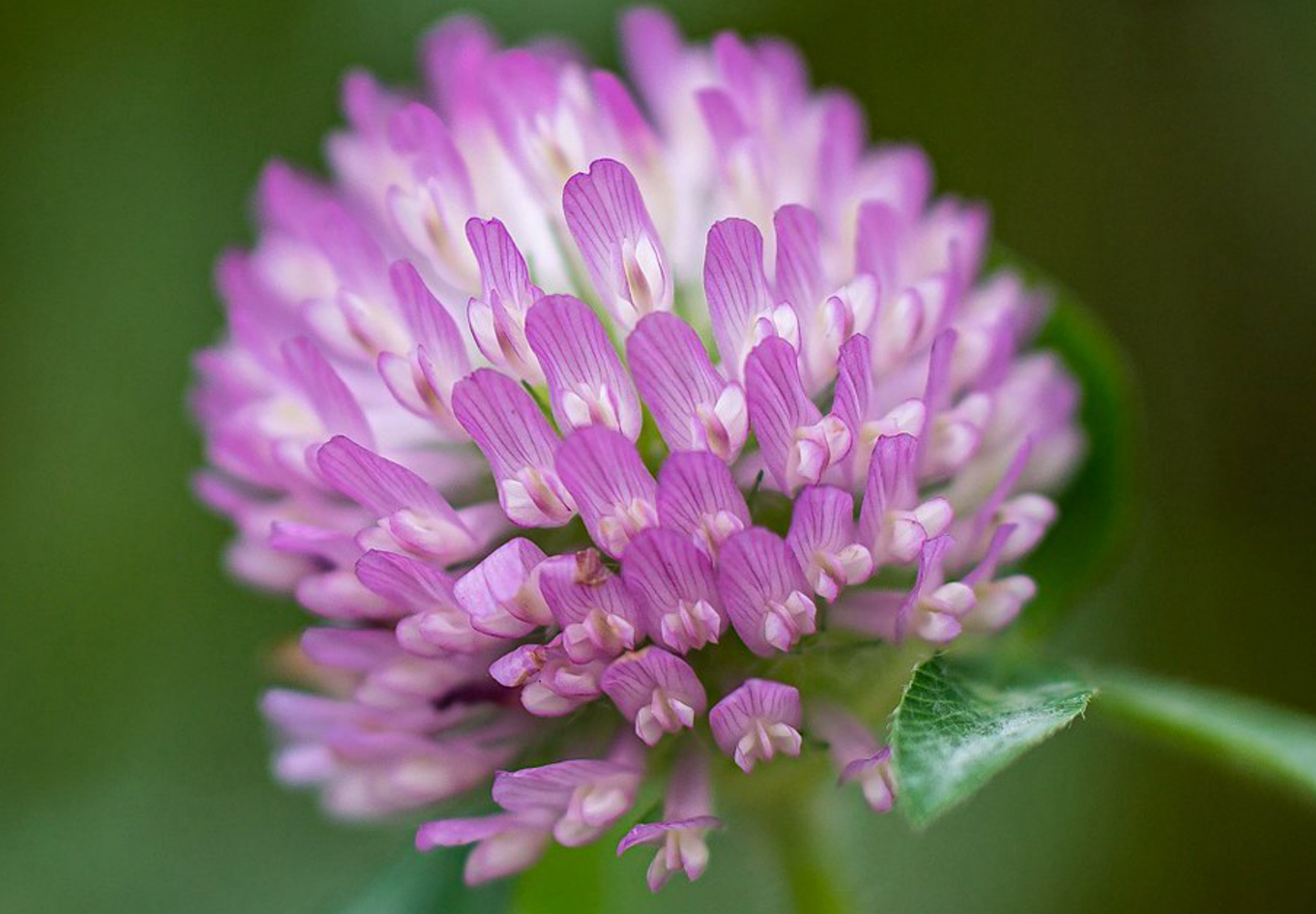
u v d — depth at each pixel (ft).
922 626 0.39
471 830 0.39
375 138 0.43
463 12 0.51
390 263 0.41
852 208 0.41
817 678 0.40
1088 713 0.44
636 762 0.40
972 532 0.40
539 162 0.41
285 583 0.42
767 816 0.43
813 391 0.40
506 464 0.39
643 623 0.39
